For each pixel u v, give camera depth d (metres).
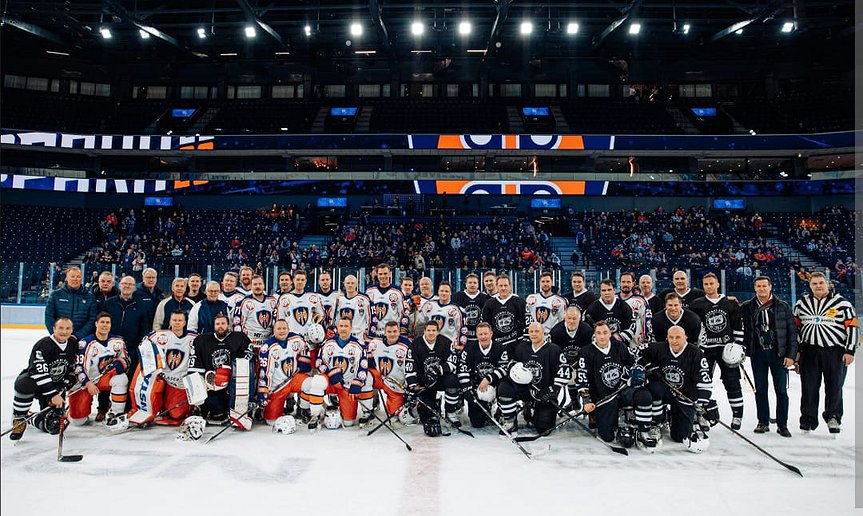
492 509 3.78
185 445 5.33
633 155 26.92
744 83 30.23
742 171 27.58
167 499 3.93
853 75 28.31
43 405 5.82
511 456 5.03
